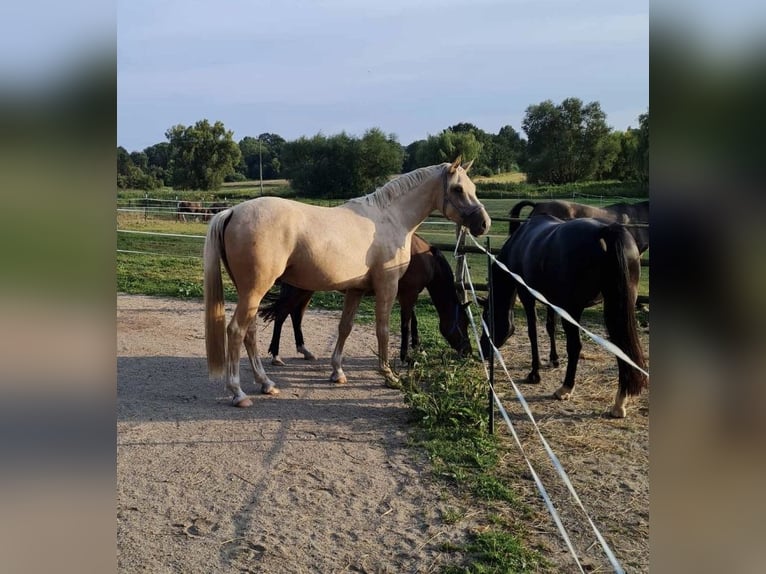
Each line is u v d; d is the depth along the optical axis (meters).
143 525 3.20
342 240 5.10
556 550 3.03
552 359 6.44
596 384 5.82
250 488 3.64
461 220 5.68
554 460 2.90
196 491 3.59
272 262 4.76
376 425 4.71
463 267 7.70
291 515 3.35
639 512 3.40
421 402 4.80
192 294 10.20
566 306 5.04
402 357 6.48
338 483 3.73
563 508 3.45
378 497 3.57
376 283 5.49
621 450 4.25
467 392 5.24
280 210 4.81
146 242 16.52
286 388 5.59
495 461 4.05
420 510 3.42
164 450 4.13
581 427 4.69
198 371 6.07
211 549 3.01
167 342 7.25
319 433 4.52
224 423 4.66
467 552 3.01
